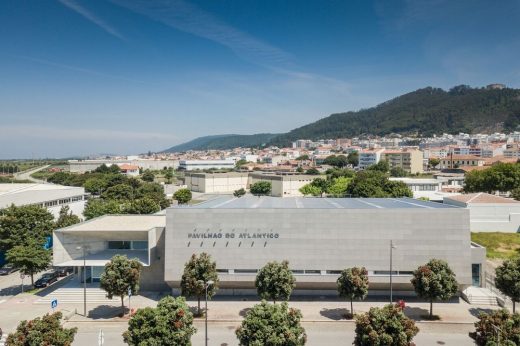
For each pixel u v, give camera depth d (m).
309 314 47.72
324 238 52.38
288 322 31.58
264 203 62.72
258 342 30.05
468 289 54.16
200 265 45.34
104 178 193.12
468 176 131.50
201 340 41.22
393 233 52.00
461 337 41.72
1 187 103.56
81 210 114.00
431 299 45.53
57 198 102.19
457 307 49.97
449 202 77.50
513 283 44.50
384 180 121.94
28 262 58.22
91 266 59.59
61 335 31.09
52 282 63.03
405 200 68.44
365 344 31.92
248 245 52.69
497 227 80.00
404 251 51.91
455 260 51.66
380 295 53.69
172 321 32.16
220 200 69.25
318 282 52.12
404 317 32.41
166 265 53.09
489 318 31.84
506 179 121.06
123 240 59.75
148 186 164.88
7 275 68.69
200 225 53.06
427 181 134.12
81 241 57.47
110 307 51.44
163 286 56.88
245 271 52.88
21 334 30.44
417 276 45.66
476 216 80.56
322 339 41.28
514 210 79.94
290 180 174.25
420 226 51.81
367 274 51.78
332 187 137.38
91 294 54.97
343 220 52.22
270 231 52.69
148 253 54.78
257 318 31.25
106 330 44.44
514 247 72.81
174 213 53.09
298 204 60.94
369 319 32.47
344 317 46.75
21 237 60.50
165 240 53.22
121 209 102.38
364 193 113.69
